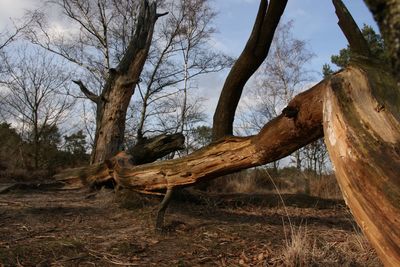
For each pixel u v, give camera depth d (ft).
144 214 20.99
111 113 33.40
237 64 23.35
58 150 65.67
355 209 8.07
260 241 17.22
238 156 16.14
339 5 11.51
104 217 21.06
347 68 10.38
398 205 7.00
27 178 41.39
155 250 15.87
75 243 15.84
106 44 73.77
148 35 34.71
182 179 18.57
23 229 17.99
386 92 9.05
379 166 7.60
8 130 67.87
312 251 14.96
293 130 13.09
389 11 3.92
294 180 51.60
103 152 32.89
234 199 27.78
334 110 9.35
